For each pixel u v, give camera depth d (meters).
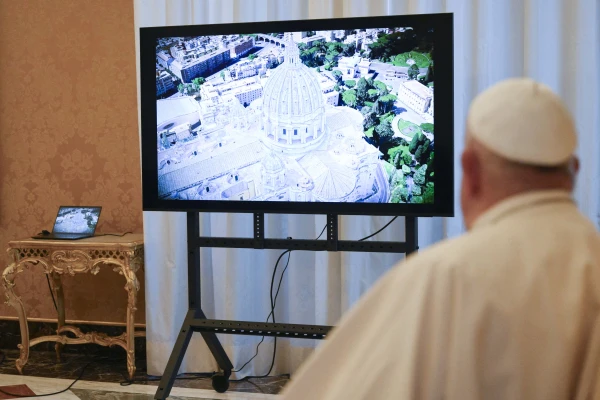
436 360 0.87
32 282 4.21
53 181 4.16
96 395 3.44
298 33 3.11
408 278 0.93
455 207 3.38
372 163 3.05
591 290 0.88
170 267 3.70
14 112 4.20
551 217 0.95
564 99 3.22
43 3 4.12
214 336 3.34
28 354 3.81
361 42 3.05
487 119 0.99
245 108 3.18
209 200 3.23
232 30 3.18
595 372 0.86
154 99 3.27
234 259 3.63
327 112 3.09
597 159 3.22
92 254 3.61
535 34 3.22
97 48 4.05
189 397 3.40
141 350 4.01
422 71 2.98
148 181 3.29
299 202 3.13
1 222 4.25
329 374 0.96
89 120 4.09
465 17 3.34
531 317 0.87
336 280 3.60
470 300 0.88
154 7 3.72
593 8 3.15
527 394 0.86
